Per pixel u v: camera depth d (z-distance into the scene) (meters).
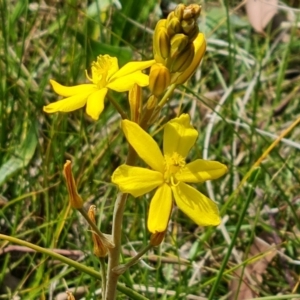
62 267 0.15
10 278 0.15
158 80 0.08
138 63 0.09
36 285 0.14
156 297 0.14
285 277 0.16
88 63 0.18
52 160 0.16
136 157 0.09
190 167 0.09
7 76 0.17
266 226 0.16
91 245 0.15
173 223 0.16
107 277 0.09
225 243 0.16
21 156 0.16
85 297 0.14
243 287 0.15
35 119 0.16
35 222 0.16
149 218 0.08
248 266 0.15
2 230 0.16
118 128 0.18
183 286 0.15
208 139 0.17
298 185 0.18
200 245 0.15
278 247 0.16
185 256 0.16
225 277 0.15
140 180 0.08
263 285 0.16
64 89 0.09
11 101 0.17
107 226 0.16
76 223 0.16
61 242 0.15
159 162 0.08
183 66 0.08
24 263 0.15
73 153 0.18
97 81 0.09
